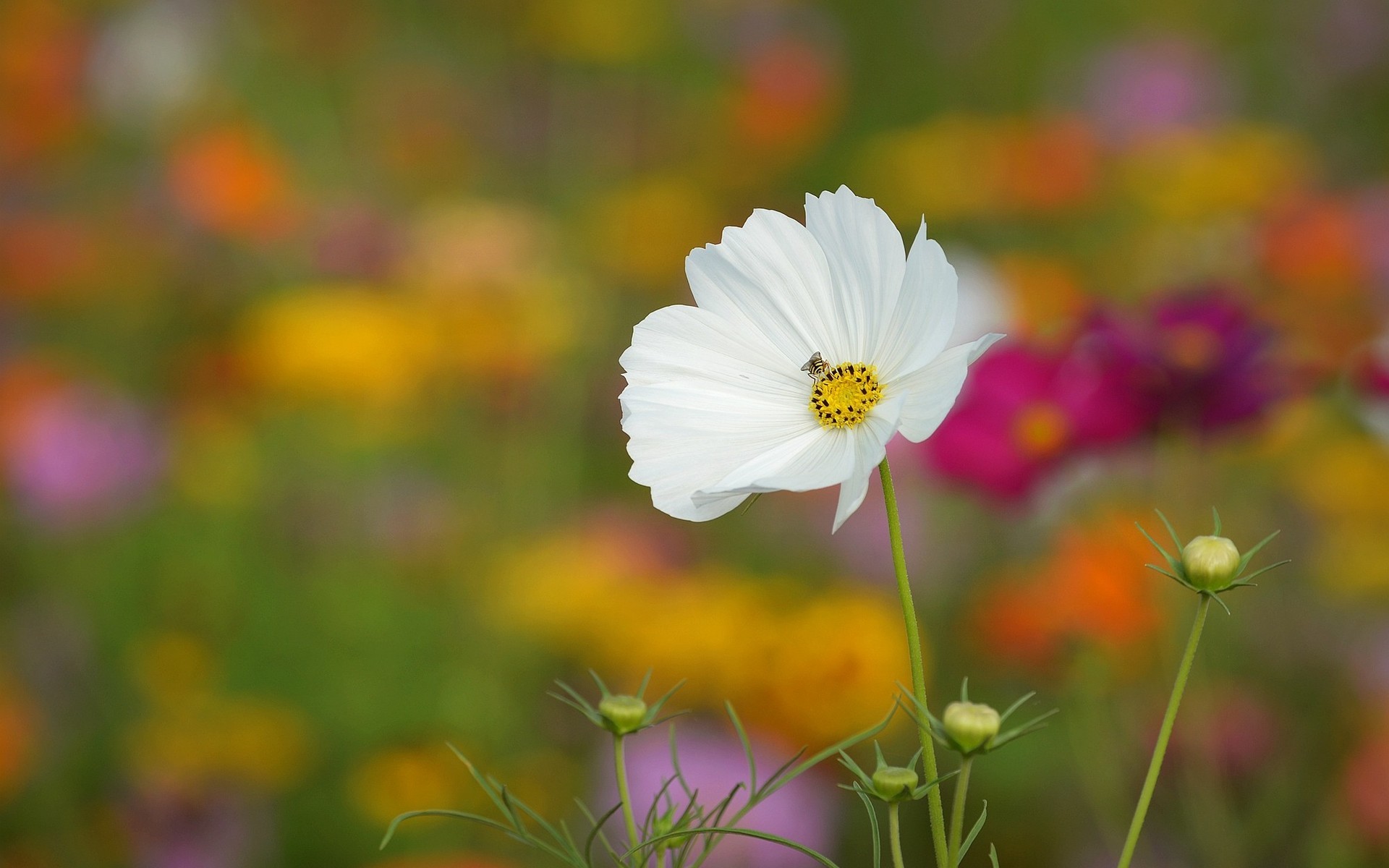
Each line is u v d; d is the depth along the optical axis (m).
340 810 1.79
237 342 2.31
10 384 2.26
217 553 2.14
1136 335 1.39
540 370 2.34
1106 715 1.64
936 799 1.04
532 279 2.34
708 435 1.11
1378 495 1.97
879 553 2.06
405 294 2.28
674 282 2.86
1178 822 1.62
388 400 2.14
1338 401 1.93
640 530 2.13
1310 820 1.65
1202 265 2.33
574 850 1.08
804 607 1.92
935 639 1.92
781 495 2.21
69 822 1.79
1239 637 1.87
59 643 2.06
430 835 1.70
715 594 1.71
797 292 1.11
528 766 1.77
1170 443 1.45
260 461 2.22
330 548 2.15
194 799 1.76
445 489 2.30
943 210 2.81
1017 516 1.68
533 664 1.96
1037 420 1.47
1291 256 2.27
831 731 1.54
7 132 2.87
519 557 2.07
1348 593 1.93
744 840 1.41
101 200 2.91
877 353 1.10
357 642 1.97
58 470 2.12
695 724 1.62
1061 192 2.68
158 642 1.98
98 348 2.61
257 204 2.48
